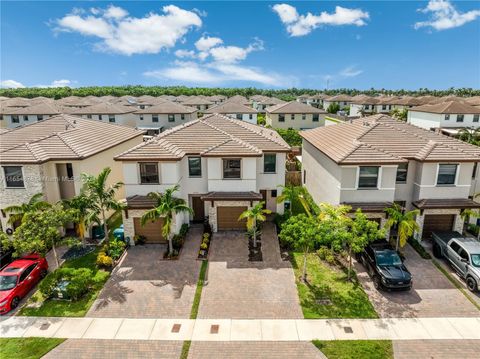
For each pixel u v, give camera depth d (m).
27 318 15.31
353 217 20.89
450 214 22.02
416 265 19.52
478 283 16.55
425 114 63.38
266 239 22.67
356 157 21.00
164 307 15.88
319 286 17.47
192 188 24.30
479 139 40.72
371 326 14.54
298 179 34.81
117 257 20.02
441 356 12.96
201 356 12.99
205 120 28.09
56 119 28.28
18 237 17.41
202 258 20.19
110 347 13.52
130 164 21.69
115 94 127.38
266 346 13.44
